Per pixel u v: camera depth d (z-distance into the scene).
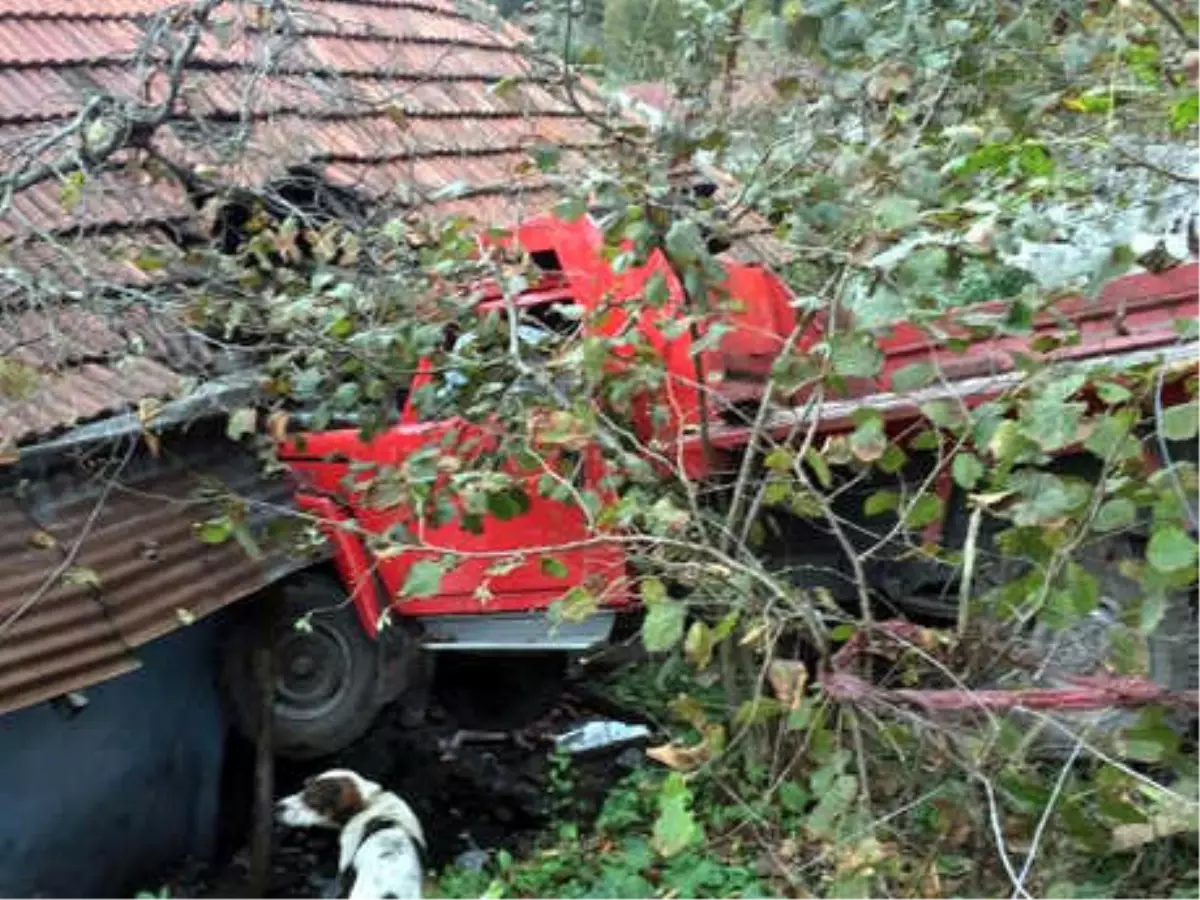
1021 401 3.78
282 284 6.08
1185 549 3.15
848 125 5.57
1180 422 3.39
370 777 7.50
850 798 3.50
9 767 5.47
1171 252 4.75
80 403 5.78
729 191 5.95
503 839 6.96
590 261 6.39
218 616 6.93
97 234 6.49
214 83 8.15
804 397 6.15
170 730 6.54
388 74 9.53
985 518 5.59
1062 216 4.59
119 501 5.78
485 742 7.95
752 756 4.62
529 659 7.94
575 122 10.15
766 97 5.79
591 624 6.60
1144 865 4.46
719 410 5.98
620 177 4.96
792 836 4.27
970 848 3.70
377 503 5.55
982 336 4.43
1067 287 4.10
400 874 5.70
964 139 4.72
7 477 5.37
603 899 5.49
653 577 4.29
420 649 6.93
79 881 5.92
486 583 5.36
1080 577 3.48
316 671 7.02
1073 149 4.89
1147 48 5.14
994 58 5.39
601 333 5.40
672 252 4.63
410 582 4.93
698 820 5.84
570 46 5.60
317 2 10.04
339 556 6.76
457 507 5.54
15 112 7.41
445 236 5.65
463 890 6.02
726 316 5.38
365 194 7.66
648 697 8.17
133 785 6.26
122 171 6.82
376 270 5.75
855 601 6.30
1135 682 3.86
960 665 3.94
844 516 6.26
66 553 5.38
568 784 7.00
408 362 5.52
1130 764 4.13
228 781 7.26
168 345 6.45
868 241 4.41
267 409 6.50
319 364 5.61
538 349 5.56
